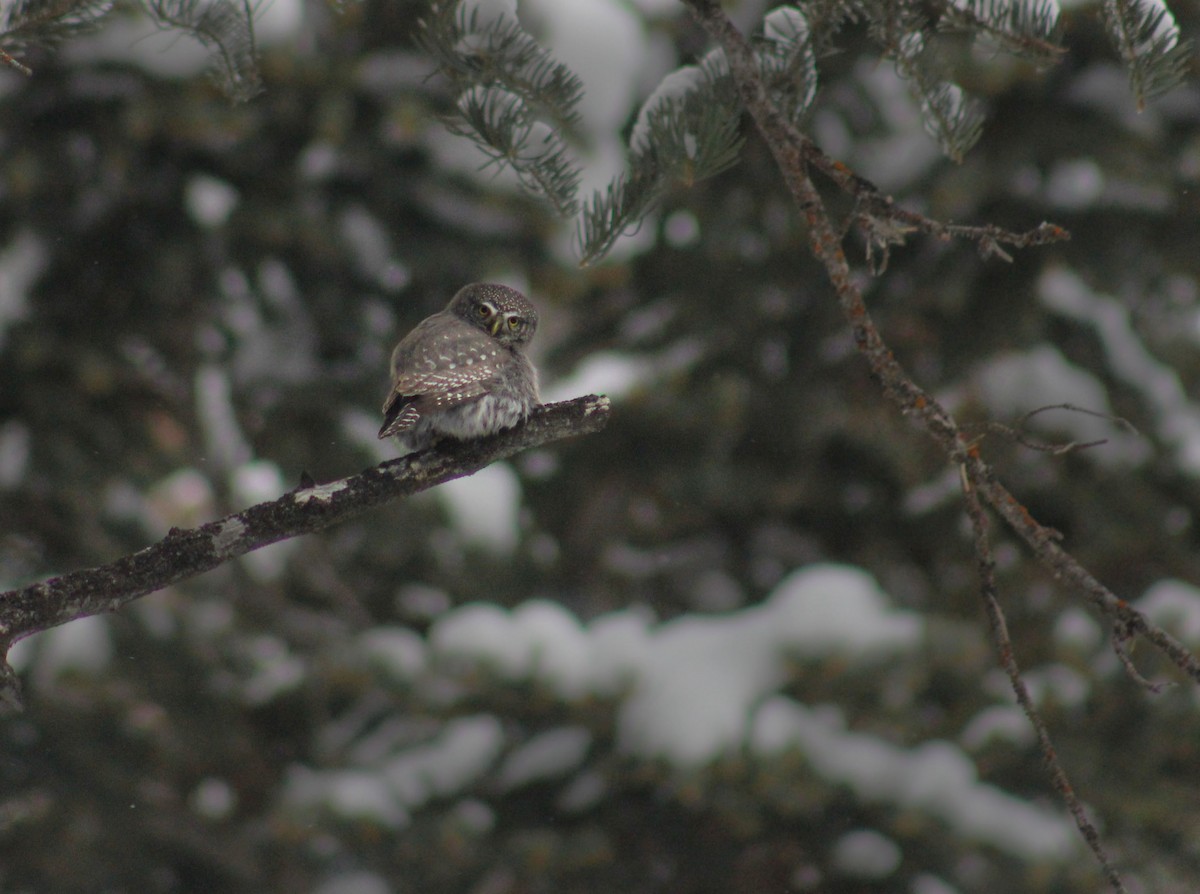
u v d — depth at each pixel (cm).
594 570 1527
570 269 1301
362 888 1389
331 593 1458
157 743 1341
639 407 1372
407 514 1366
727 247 1297
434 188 1258
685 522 1536
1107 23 435
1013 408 1345
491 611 1228
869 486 1501
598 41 1126
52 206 1223
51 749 1335
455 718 1216
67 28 452
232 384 1360
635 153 476
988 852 1155
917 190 1267
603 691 1176
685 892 1241
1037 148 1218
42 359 1235
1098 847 319
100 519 1324
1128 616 319
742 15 1157
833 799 1182
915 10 457
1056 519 1405
